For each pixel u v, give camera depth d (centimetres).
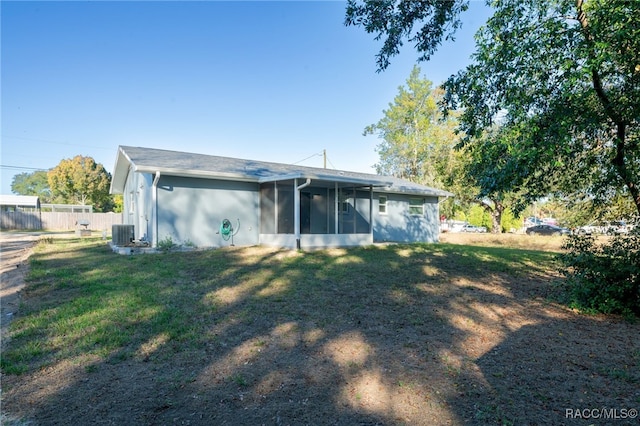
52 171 3981
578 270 564
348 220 1587
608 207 693
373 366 342
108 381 306
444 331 444
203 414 257
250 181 1316
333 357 362
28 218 2900
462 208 3028
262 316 490
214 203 1238
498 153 574
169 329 429
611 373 329
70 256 1031
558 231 2664
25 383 301
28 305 522
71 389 292
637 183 584
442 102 645
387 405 272
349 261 968
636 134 586
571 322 489
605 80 545
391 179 2033
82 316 470
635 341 416
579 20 520
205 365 340
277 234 1263
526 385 306
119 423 245
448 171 2453
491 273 847
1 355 351
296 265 888
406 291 642
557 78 543
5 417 250
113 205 4512
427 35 580
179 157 1331
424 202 1873
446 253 1205
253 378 314
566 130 515
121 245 1188
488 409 265
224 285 666
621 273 516
